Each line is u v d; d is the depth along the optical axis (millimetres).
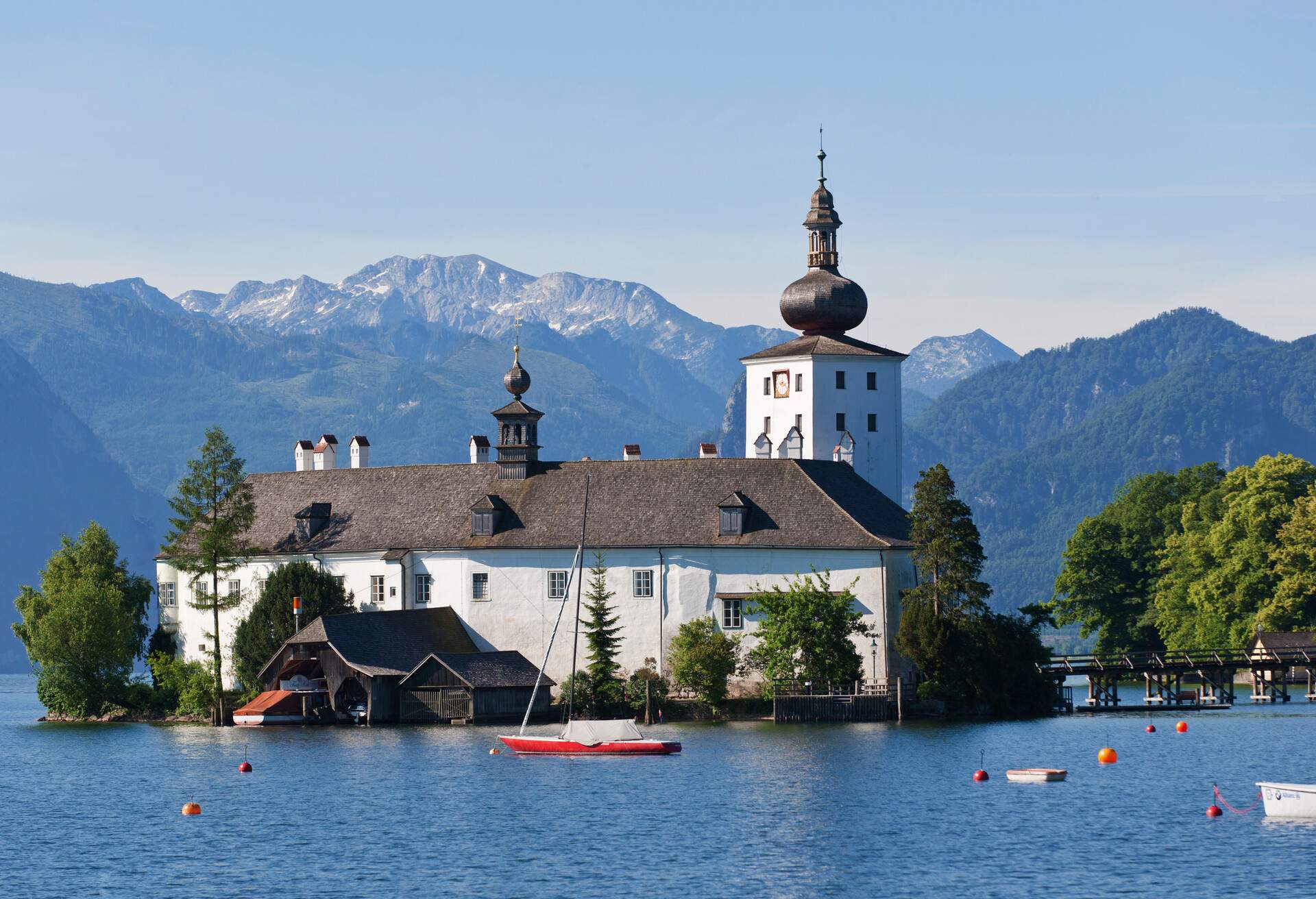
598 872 84438
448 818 99062
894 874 83438
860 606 146875
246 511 161000
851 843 90500
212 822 99688
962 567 144875
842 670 143750
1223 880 81312
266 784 113375
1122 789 107500
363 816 100375
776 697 142875
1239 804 101562
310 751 129000
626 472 157625
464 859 88125
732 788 108000
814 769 115562
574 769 117000
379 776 115688
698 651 145250
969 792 106312
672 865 85938
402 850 90312
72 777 119000
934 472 145625
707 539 149875
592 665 147500
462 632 155875
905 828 94500
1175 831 93250
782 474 153375
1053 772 110875
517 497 159125
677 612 150250
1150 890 79500
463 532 158250
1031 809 100188
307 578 153750
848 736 133375
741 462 155125
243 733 143125
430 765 120062
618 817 98375
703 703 146375
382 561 158875
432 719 144875
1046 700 156250
